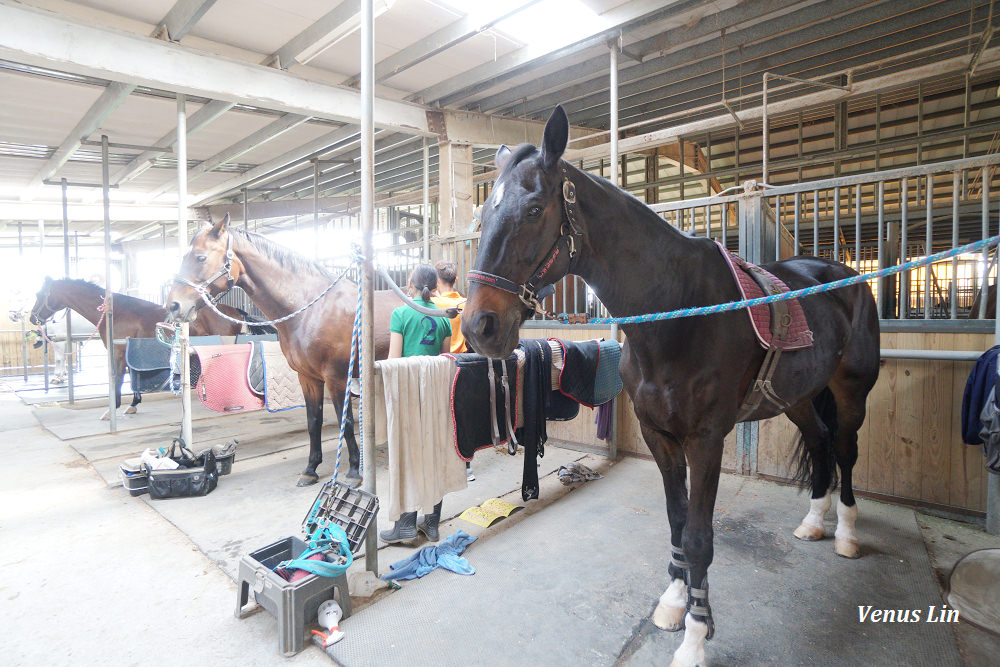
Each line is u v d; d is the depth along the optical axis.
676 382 1.44
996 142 6.36
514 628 1.68
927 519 2.51
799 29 4.14
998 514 2.31
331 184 8.57
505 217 1.22
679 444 1.66
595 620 1.72
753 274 1.66
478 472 3.34
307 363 3.13
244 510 2.75
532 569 2.07
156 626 1.73
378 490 3.01
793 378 1.66
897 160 7.09
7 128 4.96
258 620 1.77
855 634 1.62
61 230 11.06
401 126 4.67
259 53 3.95
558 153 1.24
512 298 1.23
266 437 4.39
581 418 3.88
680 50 4.39
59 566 2.14
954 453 2.51
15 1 2.80
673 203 3.38
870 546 2.21
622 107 5.68
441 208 5.17
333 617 1.65
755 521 2.49
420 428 2.15
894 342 2.69
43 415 5.50
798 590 1.87
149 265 13.95
